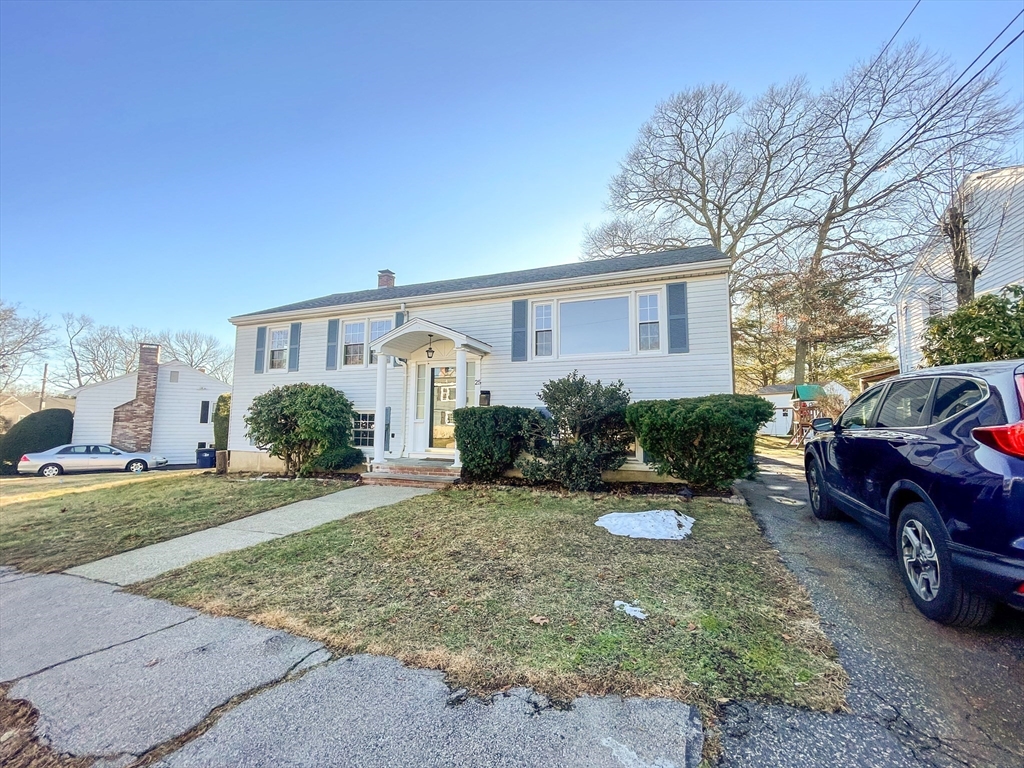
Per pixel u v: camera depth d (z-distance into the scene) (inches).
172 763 75.2
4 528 282.5
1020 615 114.7
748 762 69.0
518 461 335.9
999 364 112.5
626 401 322.3
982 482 97.0
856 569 150.5
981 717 78.7
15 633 133.3
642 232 905.5
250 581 165.2
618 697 86.7
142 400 816.9
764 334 866.8
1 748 82.4
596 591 140.6
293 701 91.0
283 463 471.2
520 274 491.2
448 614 128.6
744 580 145.6
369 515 260.4
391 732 79.5
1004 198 387.5
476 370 404.8
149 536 244.1
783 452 611.8
